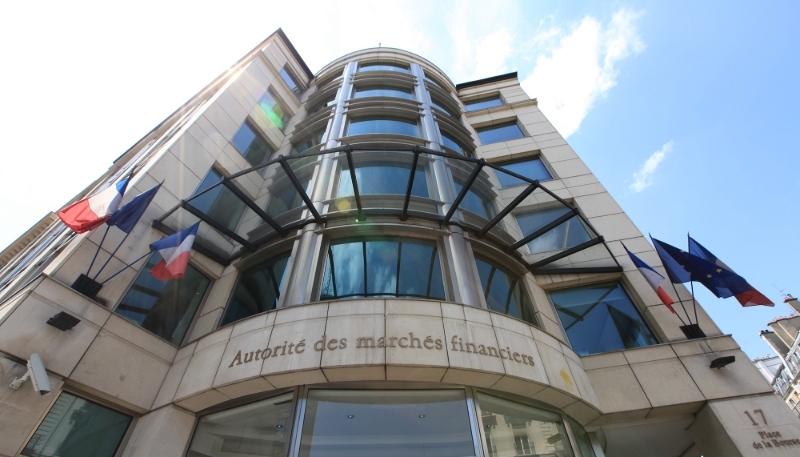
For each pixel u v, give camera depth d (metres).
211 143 13.60
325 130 16.75
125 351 7.82
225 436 7.04
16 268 12.95
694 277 10.05
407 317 7.07
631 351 9.48
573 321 10.85
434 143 14.30
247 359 6.94
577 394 7.61
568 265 12.18
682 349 9.30
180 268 8.10
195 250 10.58
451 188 12.14
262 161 16.16
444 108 20.70
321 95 20.55
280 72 21.70
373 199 11.12
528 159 17.94
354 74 20.67
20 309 6.76
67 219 7.84
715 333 9.62
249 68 18.47
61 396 6.83
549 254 12.75
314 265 9.07
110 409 7.41
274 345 6.91
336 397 6.81
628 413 8.45
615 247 12.39
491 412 7.06
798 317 67.69
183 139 12.48
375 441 6.27
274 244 10.12
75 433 6.77
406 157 13.09
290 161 14.48
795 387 64.69
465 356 6.71
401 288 8.91
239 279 10.55
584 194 14.79
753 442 7.67
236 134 15.28
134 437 7.31
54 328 6.99
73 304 7.45
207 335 8.16
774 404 8.09
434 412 6.73
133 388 7.59
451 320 7.21
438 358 6.54
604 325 10.66
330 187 11.84
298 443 6.16
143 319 8.70
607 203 14.14
